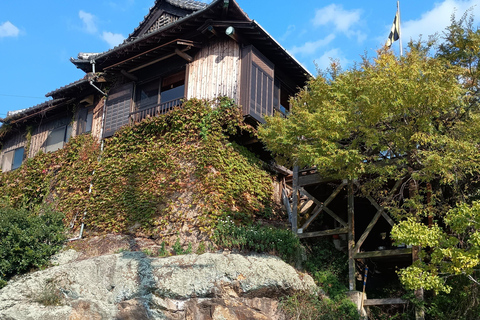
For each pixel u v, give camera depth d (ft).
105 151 59.98
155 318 39.65
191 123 52.54
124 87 63.05
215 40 57.67
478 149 41.14
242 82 54.65
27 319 40.83
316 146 41.83
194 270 41.42
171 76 60.75
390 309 47.44
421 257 37.50
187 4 62.18
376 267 56.75
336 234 51.90
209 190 48.42
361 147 47.29
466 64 45.93
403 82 39.19
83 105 69.46
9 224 50.55
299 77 64.03
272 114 57.36
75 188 60.03
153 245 48.32
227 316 39.29
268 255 44.42
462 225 34.76
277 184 59.26
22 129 78.79
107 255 45.37
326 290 45.19
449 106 41.52
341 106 42.39
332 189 54.60
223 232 45.88
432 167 38.78
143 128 57.06
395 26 59.21
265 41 56.13
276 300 41.91
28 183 66.85
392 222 44.37
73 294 43.60
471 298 41.55
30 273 47.11
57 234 52.49
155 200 51.19
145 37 56.49
